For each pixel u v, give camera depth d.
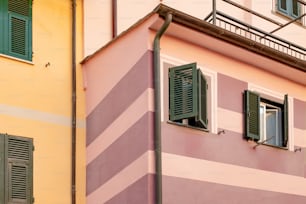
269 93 12.77
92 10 12.66
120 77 11.36
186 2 14.55
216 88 11.75
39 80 11.59
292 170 12.75
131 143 10.85
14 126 11.10
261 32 13.32
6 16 11.50
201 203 10.96
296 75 13.16
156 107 10.62
